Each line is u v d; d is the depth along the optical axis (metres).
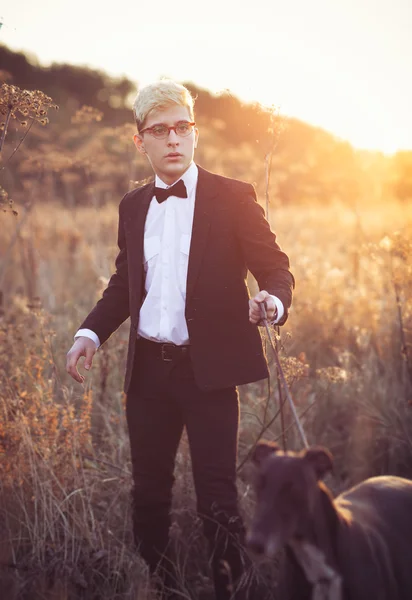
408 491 2.46
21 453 3.46
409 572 2.23
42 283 6.69
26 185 7.11
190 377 2.90
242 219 2.92
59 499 3.44
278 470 1.80
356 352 5.02
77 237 7.89
